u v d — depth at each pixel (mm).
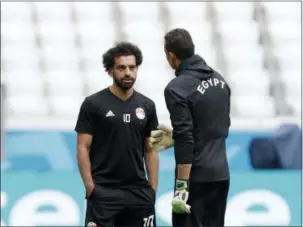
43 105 50750
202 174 22781
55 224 36844
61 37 55062
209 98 22812
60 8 56719
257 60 53969
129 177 24781
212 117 22891
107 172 24672
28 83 51969
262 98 51844
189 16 56594
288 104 51531
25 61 53469
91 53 54125
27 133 43875
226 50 54438
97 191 24562
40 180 37375
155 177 25359
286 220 37531
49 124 44219
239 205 37594
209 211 23375
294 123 43906
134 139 24672
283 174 38094
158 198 37281
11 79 52031
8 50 54031
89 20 56125
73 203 37188
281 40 55375
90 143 24781
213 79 23188
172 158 41906
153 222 25453
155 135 24156
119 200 24703
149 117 25078
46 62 53531
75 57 53906
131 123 24578
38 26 55594
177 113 22344
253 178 38031
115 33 55406
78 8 56719
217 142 23078
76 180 37500
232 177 37969
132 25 55812
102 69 53344
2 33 55000
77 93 51875
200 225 23047
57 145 43906
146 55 53844
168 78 52594
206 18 56531
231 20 56469
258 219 37469
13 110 50000
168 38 23047
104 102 24562
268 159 43531
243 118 45312
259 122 44094
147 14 56656
